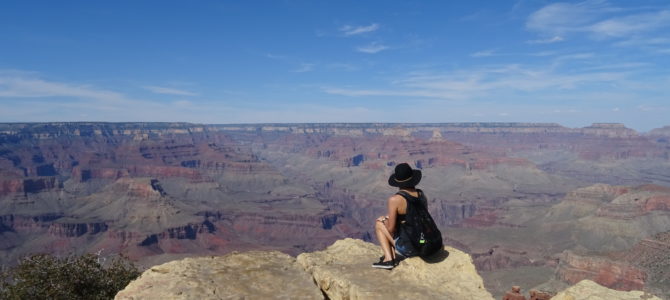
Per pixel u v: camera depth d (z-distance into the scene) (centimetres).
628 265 12012
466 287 938
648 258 12081
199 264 1108
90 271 2322
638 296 983
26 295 2102
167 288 952
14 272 2178
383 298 891
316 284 1073
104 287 2323
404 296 897
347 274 1020
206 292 941
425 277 979
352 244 1270
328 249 1277
